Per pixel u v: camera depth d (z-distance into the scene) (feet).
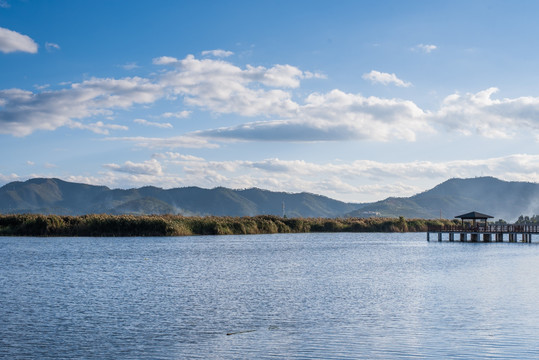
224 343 74.18
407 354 67.41
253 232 439.22
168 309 98.99
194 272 161.27
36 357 68.18
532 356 66.03
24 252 233.14
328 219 554.87
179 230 377.50
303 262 195.72
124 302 106.73
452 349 69.31
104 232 354.74
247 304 104.12
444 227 352.69
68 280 141.59
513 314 90.74
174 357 67.92
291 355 67.92
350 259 209.26
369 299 108.99
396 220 531.50
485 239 346.74
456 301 104.78
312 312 95.35
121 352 70.18
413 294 114.73
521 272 157.28
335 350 69.77
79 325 85.51
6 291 121.39
